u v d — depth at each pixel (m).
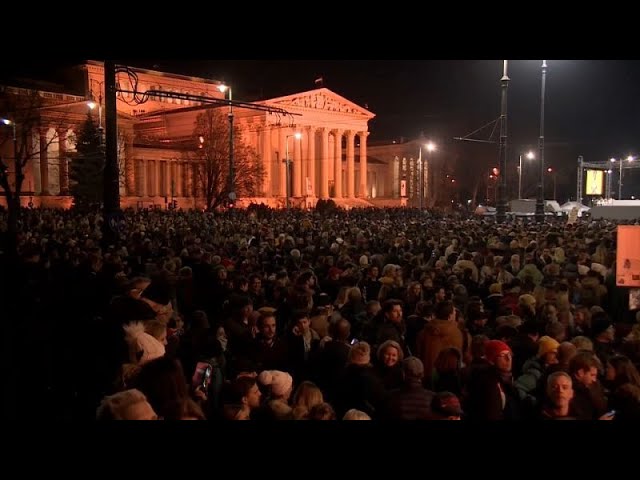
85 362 7.39
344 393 6.97
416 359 6.40
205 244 19.22
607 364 7.31
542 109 36.12
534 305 9.98
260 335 8.52
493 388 6.32
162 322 7.89
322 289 12.73
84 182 54.75
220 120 69.19
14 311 9.61
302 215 48.81
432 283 11.82
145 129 95.06
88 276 11.48
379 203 104.94
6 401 7.10
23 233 22.25
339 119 98.69
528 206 58.44
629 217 48.81
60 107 70.31
